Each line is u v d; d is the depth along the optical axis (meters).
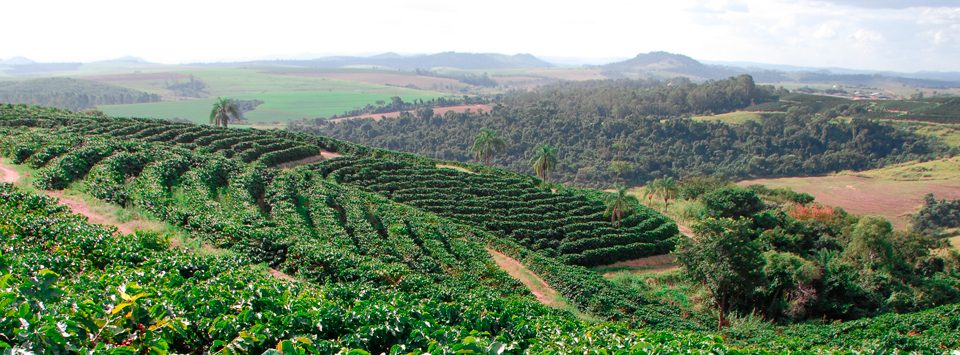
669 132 174.25
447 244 51.47
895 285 54.12
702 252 46.03
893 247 65.56
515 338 21.20
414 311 20.28
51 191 43.72
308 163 77.00
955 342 33.78
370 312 18.73
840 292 50.28
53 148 53.56
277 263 36.50
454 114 189.88
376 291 27.91
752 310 48.16
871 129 172.50
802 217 83.50
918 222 115.25
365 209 56.72
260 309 18.73
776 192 107.50
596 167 156.88
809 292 49.00
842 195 135.50
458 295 34.59
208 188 51.53
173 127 80.12
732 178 153.88
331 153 86.69
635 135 171.38
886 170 154.25
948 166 149.12
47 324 12.74
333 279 34.41
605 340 20.95
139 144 61.03
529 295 43.50
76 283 19.41
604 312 43.00
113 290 17.84
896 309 49.47
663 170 157.25
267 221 43.91
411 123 189.25
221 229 38.94
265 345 16.08
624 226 68.31
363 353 13.86
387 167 77.31
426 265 43.59
